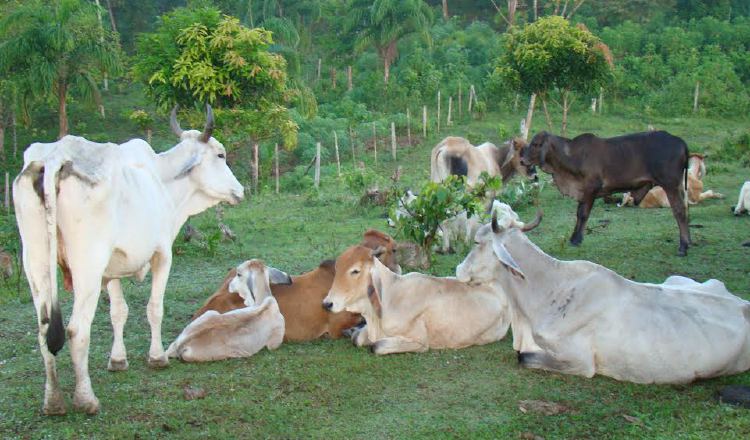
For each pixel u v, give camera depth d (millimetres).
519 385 5539
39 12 20828
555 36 20375
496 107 30672
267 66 17141
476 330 6398
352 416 5047
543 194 15406
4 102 24438
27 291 8836
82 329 4945
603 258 9547
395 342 6246
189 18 16797
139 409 5094
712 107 29922
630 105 30875
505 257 5660
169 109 17016
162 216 5848
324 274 6887
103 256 5012
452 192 8961
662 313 5520
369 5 32656
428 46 32406
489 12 43562
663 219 12242
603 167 10328
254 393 5406
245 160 22609
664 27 38219
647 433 4746
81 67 21906
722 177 16984
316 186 18734
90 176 4883
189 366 5980
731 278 8445
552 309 5723
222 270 9711
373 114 29281
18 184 4777
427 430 4816
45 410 4953
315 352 6371
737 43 36812
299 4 34281
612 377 5641
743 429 4738
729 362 5504
